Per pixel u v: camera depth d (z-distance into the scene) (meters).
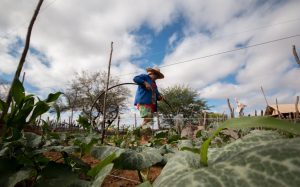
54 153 3.29
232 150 0.80
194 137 4.21
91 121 4.34
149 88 6.37
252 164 0.52
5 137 1.83
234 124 0.52
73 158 1.81
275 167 0.48
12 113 1.71
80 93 28.78
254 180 0.48
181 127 5.93
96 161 3.17
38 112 1.81
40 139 1.81
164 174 0.79
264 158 0.52
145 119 6.24
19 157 1.47
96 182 1.01
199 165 0.78
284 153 0.51
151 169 2.95
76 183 1.27
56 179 1.34
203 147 0.65
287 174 0.46
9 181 1.31
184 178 0.57
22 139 1.70
